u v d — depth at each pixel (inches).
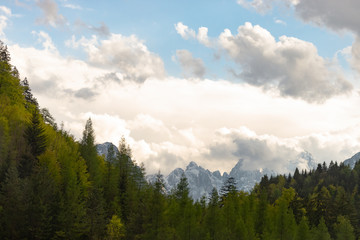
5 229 2554.1
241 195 4269.2
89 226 2893.7
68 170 3341.5
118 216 3634.4
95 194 3245.6
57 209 2726.4
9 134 3636.8
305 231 3612.2
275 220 3688.5
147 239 2915.8
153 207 2994.6
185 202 3344.0
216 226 3211.1
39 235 2573.8
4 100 4160.9
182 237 3043.8
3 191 2704.2
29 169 3196.4
